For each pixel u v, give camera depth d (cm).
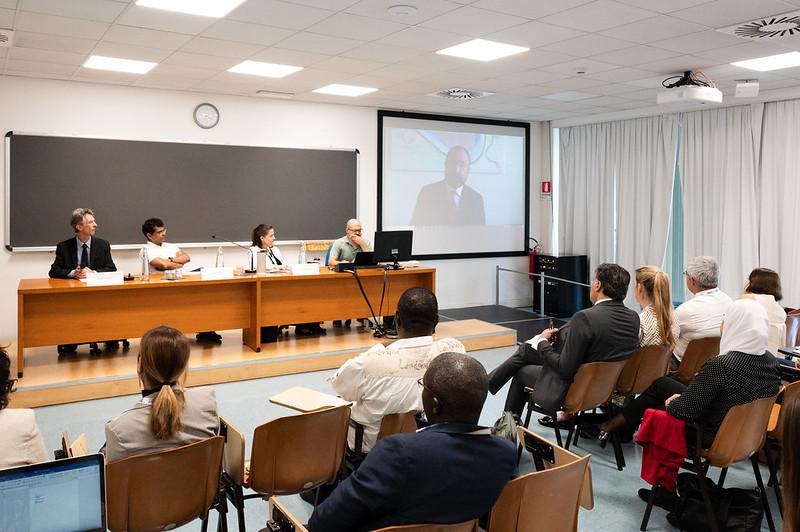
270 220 782
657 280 386
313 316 618
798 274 687
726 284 754
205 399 237
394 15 434
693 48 520
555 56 551
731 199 748
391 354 267
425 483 158
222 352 579
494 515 183
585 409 360
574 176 958
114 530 212
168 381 225
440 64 583
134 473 211
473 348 673
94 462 166
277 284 596
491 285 977
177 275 549
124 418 219
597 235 925
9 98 637
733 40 493
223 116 745
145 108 702
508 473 169
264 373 555
